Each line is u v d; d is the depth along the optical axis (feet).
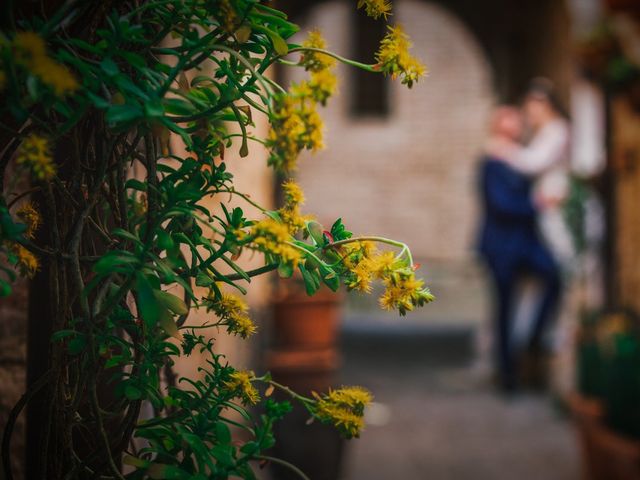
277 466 11.90
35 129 3.00
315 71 3.18
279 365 11.64
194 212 3.09
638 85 15.70
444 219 51.26
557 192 20.79
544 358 22.43
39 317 4.09
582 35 17.21
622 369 11.65
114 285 3.27
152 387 3.24
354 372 25.43
